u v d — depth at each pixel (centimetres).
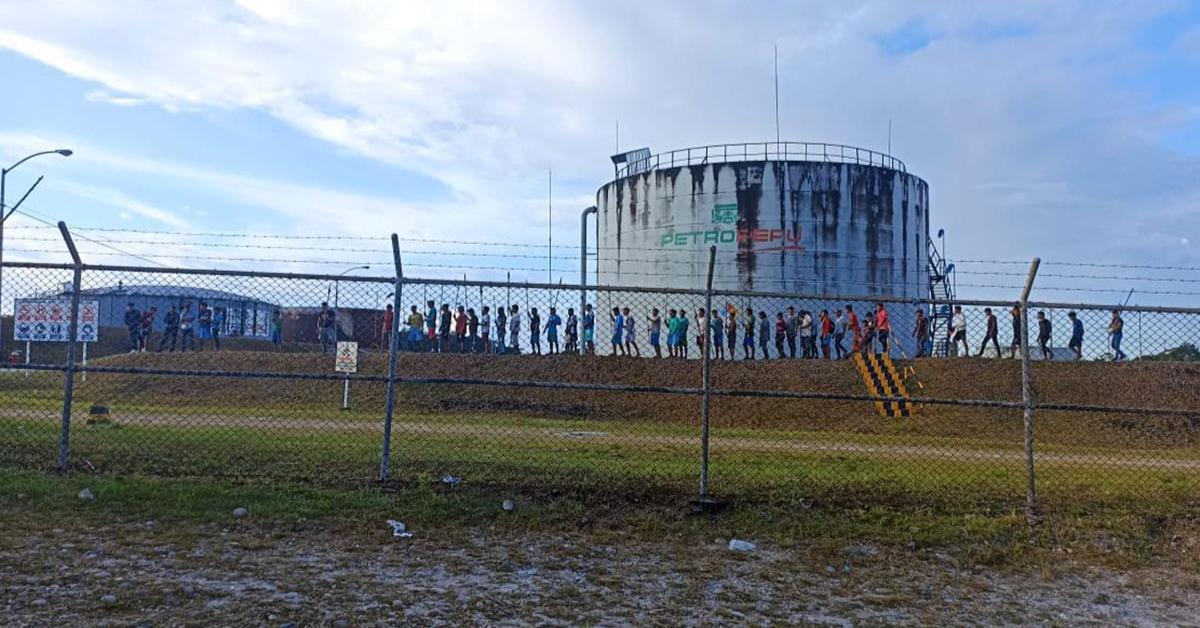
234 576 638
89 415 1436
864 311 3597
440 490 885
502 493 884
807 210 3666
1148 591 720
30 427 1226
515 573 692
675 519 850
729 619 610
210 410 1822
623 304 3638
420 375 2408
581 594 647
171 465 936
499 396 2309
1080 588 721
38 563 639
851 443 1631
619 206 4069
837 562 762
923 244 3988
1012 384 2341
